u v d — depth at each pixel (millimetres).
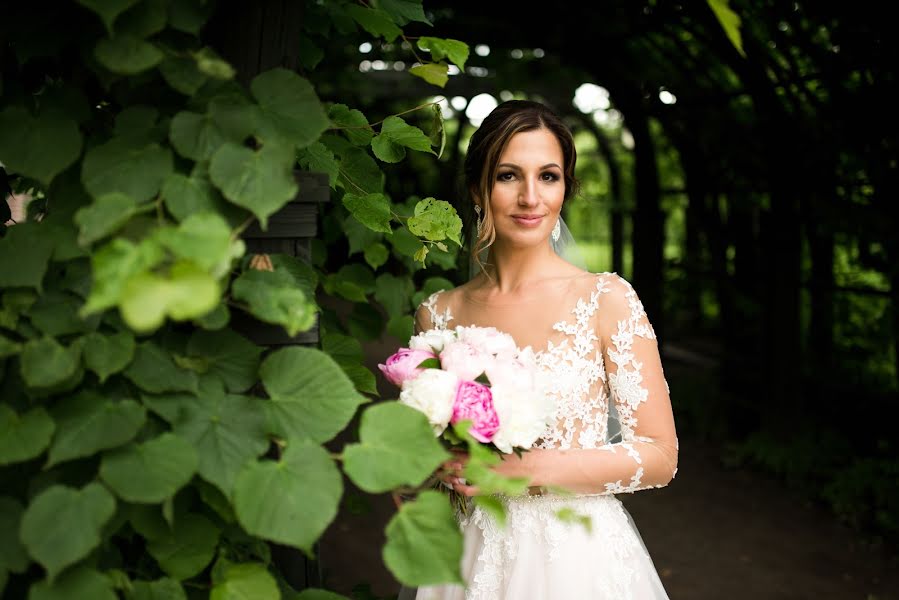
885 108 3760
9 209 1354
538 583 1562
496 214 1703
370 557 3570
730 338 5758
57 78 1249
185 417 1016
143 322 750
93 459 1008
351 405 1044
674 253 8859
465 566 1668
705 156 5551
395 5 1485
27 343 963
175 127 994
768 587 3354
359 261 2119
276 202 961
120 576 1020
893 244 4074
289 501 972
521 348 1729
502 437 1312
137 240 926
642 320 1673
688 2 4031
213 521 1124
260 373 1062
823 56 3912
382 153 1492
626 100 6121
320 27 1575
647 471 1590
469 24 5445
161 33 1039
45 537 902
